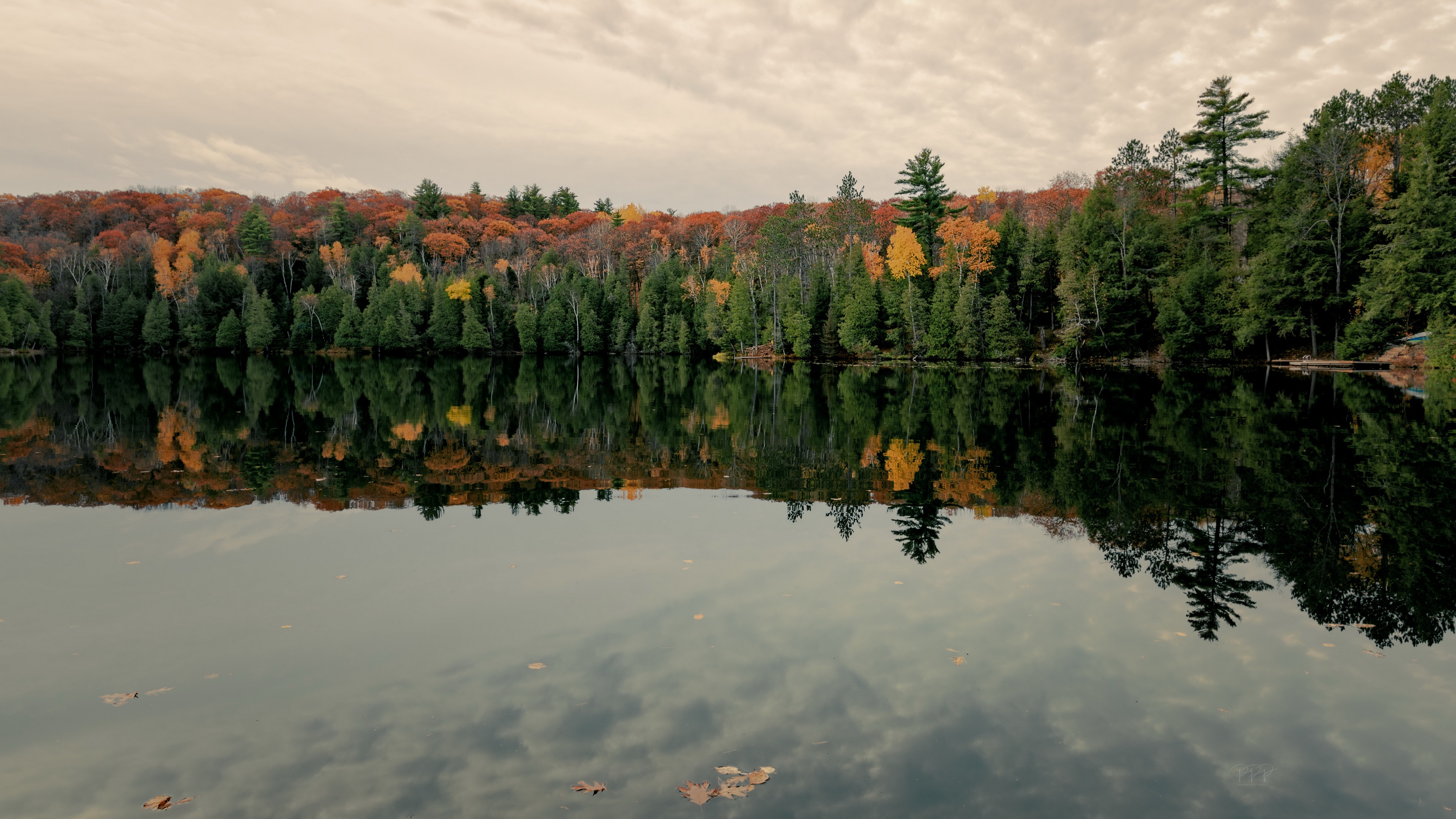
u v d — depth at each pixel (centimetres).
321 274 10231
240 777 476
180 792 461
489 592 811
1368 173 4581
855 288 6838
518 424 2411
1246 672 622
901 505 1238
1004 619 732
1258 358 5053
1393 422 2158
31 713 558
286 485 1423
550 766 484
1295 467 1516
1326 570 884
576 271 9819
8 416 2544
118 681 607
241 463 1652
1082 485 1379
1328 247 4441
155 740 519
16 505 1245
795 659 641
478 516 1167
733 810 436
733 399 3375
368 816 435
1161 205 6103
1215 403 2783
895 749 506
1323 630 710
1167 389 3434
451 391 3831
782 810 437
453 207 14138
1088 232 5819
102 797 456
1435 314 3728
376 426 2344
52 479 1467
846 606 769
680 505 1245
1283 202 4628
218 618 738
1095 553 957
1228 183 5391
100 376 4809
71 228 11181
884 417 2550
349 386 4156
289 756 498
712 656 646
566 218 15188
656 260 10388
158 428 2245
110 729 534
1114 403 2894
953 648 665
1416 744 517
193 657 650
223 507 1234
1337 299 4338
